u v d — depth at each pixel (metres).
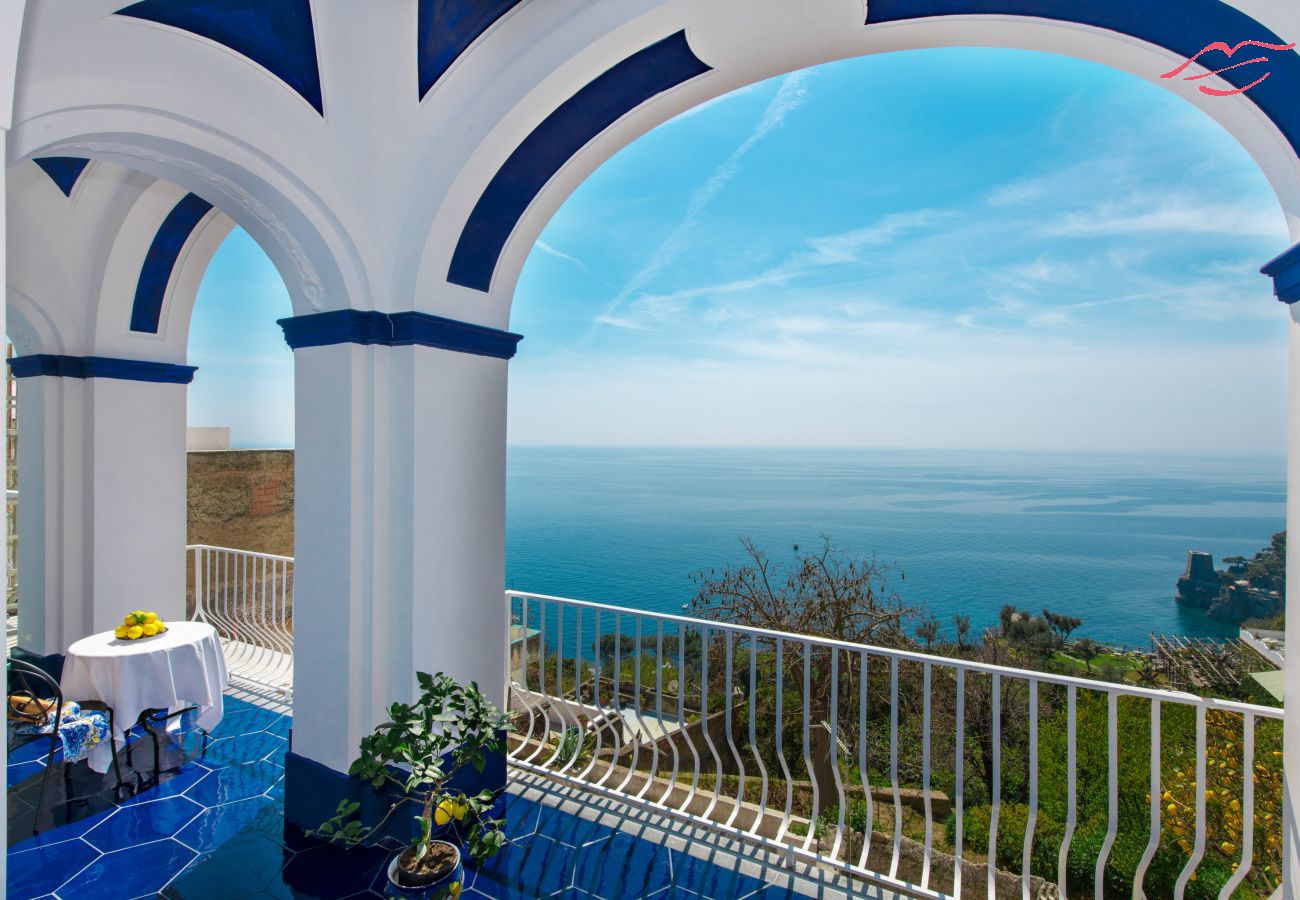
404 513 3.15
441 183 3.04
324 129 2.86
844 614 8.41
